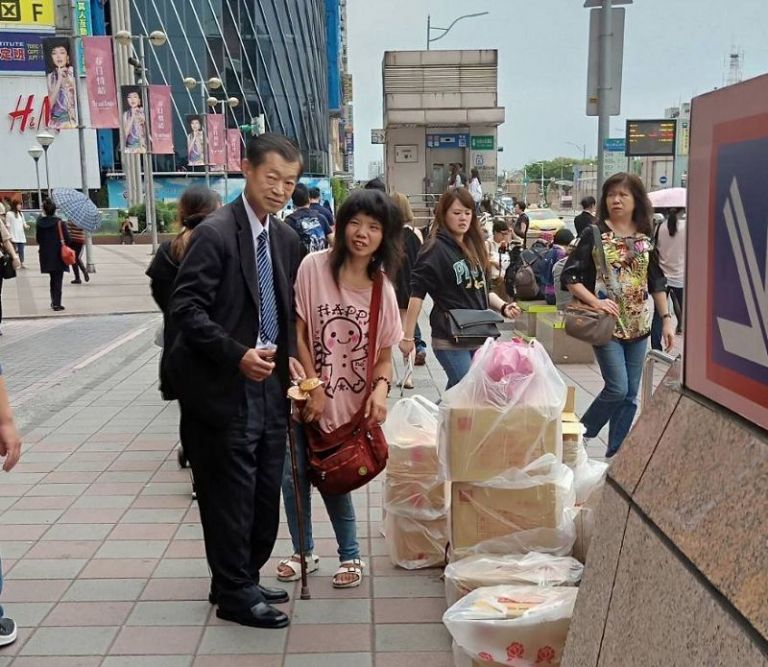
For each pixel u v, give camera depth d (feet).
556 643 8.45
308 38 209.56
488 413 10.55
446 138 93.25
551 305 30.76
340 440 11.10
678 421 5.92
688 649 4.77
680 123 51.31
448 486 12.21
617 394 16.14
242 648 10.16
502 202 83.30
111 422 21.17
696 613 4.79
